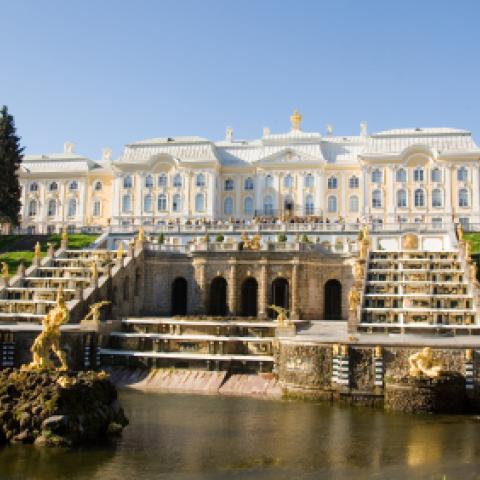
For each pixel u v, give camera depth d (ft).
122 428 114.93
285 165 416.87
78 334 165.89
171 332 186.70
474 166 388.16
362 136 443.73
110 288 215.10
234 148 443.32
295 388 147.54
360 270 212.02
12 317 193.26
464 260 223.30
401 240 286.05
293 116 444.55
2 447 100.01
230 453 99.96
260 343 175.32
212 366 170.40
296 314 231.30
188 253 248.11
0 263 278.46
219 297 247.70
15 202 347.77
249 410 132.87
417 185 393.70
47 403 102.37
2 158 342.64
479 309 190.49
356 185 414.00
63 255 254.06
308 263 239.71
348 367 140.05
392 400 131.95
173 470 91.25
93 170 451.12
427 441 107.55
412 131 408.26
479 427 117.60
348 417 126.00
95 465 92.94
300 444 105.50
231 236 296.51
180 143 432.66
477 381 133.59
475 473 90.79
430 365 132.57
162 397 148.36
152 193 423.23
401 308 199.00
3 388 105.60
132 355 174.70
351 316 183.93
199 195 417.49
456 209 387.55
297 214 412.77
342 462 95.66
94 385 110.32
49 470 90.43
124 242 303.68
